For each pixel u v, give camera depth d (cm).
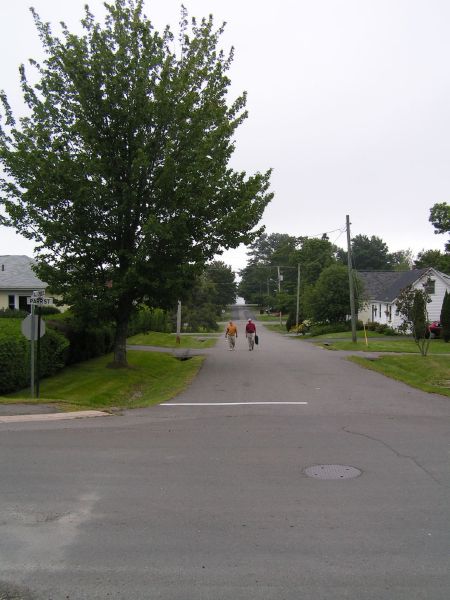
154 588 421
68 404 1308
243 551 484
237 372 2088
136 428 1046
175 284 1916
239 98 2136
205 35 2078
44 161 1756
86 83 1836
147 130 1911
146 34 1858
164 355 2889
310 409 1266
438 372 1980
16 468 753
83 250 1897
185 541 507
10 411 1219
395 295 4903
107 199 1833
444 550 485
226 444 902
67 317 2362
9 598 409
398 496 630
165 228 1777
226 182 2038
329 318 5516
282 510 587
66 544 502
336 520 557
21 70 1842
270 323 10019
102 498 628
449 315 3803
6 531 532
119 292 1848
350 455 823
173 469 749
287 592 414
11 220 1870
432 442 909
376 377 1905
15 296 3969
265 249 15400
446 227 5241
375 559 467
